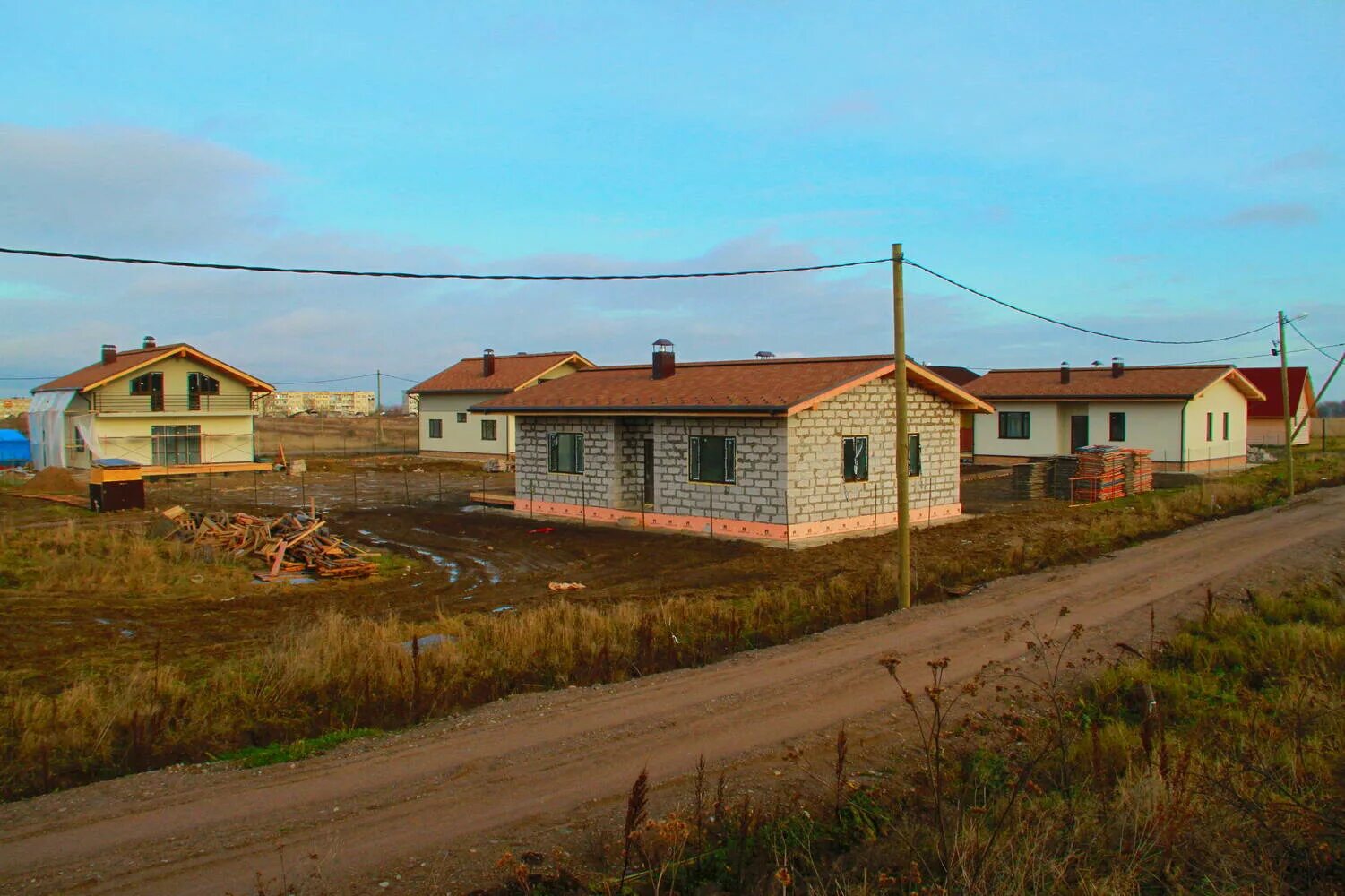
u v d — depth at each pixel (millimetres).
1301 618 13742
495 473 43594
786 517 21719
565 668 11648
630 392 26078
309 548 19797
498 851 6512
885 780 7695
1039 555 19500
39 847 6609
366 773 8062
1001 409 44219
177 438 44312
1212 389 41219
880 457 24016
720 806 6723
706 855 6293
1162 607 14398
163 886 6008
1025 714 9328
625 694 10383
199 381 45000
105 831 6887
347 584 18031
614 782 7785
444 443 52188
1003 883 5336
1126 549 20453
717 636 13266
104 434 42219
